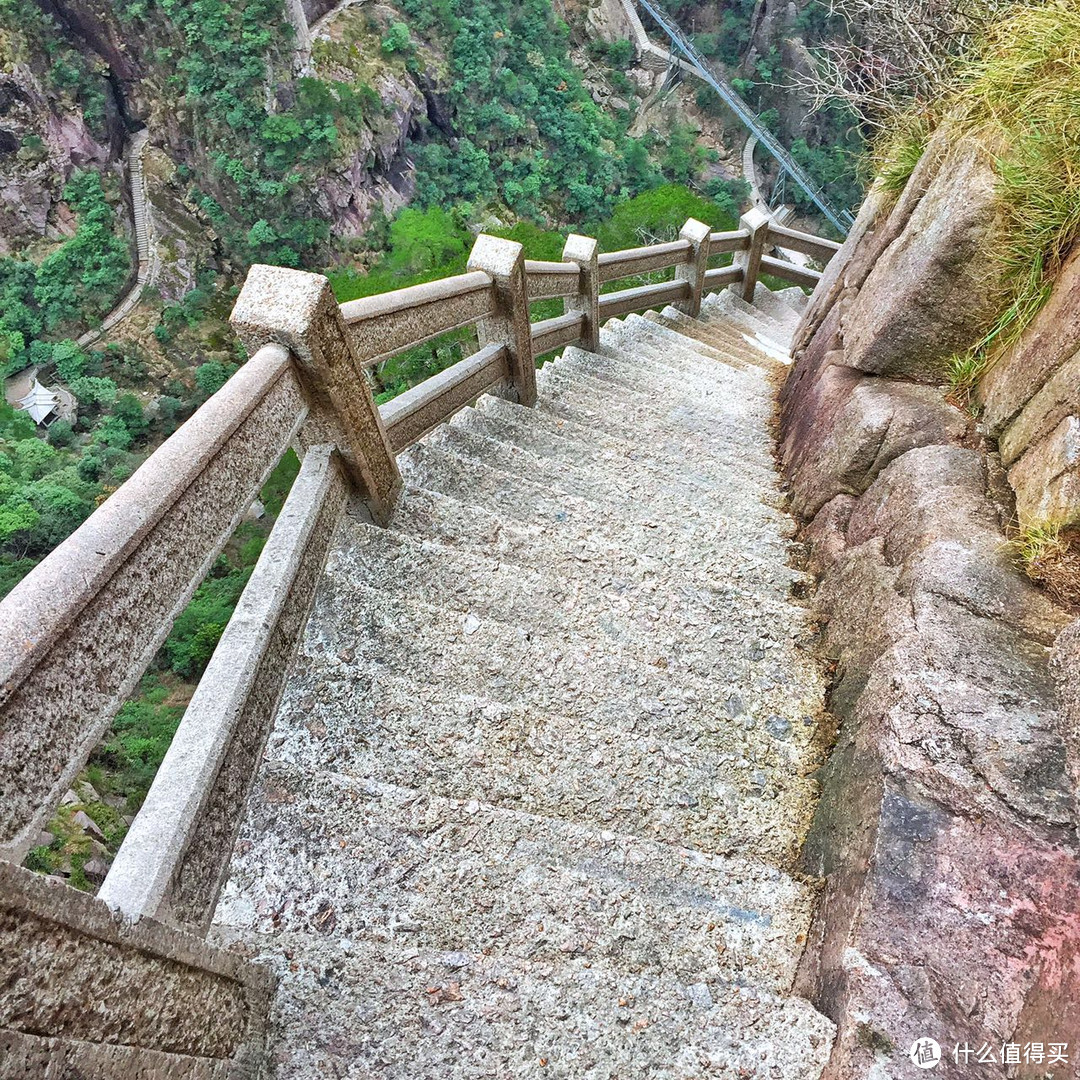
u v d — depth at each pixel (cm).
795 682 213
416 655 196
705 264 673
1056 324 212
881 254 350
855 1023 124
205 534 134
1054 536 182
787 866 172
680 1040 127
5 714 80
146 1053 90
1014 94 251
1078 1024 116
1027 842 137
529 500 287
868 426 268
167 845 112
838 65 473
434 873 149
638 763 183
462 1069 120
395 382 1583
